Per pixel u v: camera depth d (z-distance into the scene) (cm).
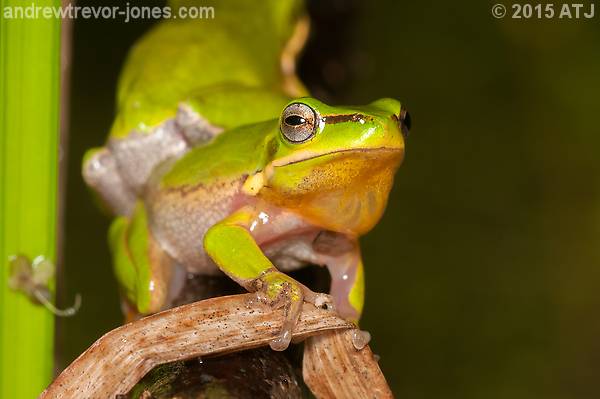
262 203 16
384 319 26
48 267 16
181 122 17
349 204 16
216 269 17
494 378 25
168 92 18
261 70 18
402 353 25
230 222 16
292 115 16
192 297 17
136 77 18
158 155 17
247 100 17
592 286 28
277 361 15
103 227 26
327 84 21
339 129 16
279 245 17
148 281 17
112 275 25
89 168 18
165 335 15
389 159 16
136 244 17
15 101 15
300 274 17
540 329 26
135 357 15
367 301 26
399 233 28
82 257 25
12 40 15
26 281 15
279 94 18
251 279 16
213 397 14
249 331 15
